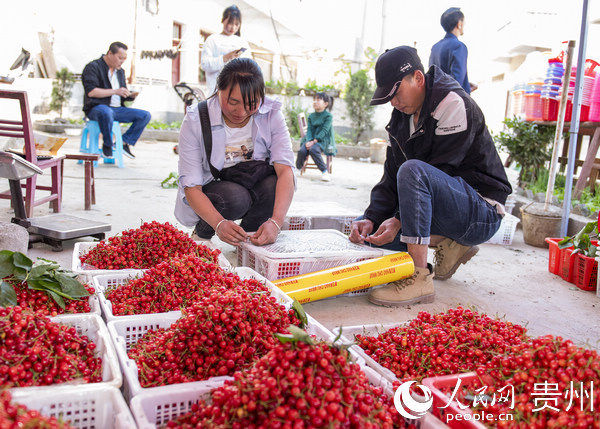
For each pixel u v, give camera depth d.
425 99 2.90
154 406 1.51
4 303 1.91
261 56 19.56
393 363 1.94
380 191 3.40
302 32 19.55
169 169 8.17
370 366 1.95
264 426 1.28
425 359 1.89
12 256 2.06
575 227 4.79
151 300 2.28
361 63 14.91
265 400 1.29
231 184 3.29
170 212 5.02
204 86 15.13
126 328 2.03
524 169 6.51
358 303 3.04
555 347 1.56
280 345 1.39
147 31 14.12
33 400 1.40
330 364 1.35
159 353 1.79
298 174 9.23
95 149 8.02
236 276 2.47
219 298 1.84
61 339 1.68
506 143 6.50
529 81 6.23
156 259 2.85
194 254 2.52
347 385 1.35
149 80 14.52
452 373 1.86
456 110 2.90
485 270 3.89
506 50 12.44
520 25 11.59
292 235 3.37
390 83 2.84
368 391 1.50
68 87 13.80
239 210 3.32
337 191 7.27
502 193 3.18
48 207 4.95
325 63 18.39
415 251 3.01
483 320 2.13
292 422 1.27
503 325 2.11
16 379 1.50
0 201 5.06
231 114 2.82
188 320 1.78
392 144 3.28
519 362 1.58
